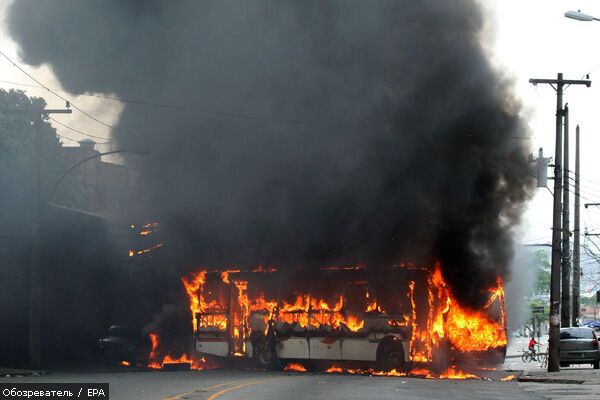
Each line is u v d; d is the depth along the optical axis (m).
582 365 76.75
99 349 69.81
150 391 34.53
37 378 44.81
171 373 53.41
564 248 73.44
